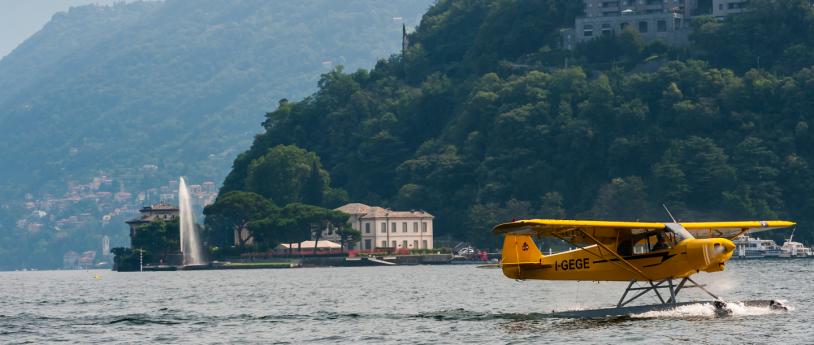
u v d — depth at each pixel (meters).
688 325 77.75
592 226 78.75
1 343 83.25
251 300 132.00
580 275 83.62
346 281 194.38
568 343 72.88
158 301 136.38
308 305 117.69
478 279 189.12
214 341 80.88
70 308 124.94
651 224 80.56
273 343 78.75
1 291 198.88
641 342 71.62
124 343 81.00
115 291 178.50
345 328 87.44
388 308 109.06
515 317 91.31
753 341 70.62
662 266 80.62
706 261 78.88
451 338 78.12
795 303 97.94
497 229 78.31
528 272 85.50
